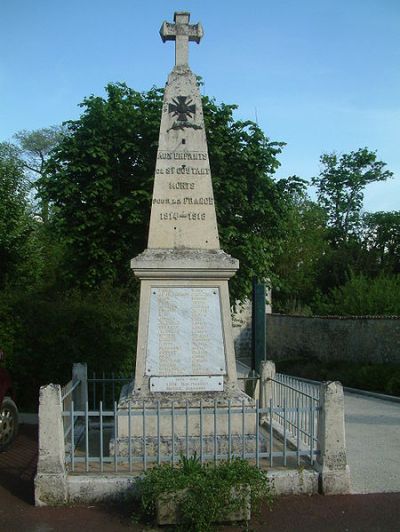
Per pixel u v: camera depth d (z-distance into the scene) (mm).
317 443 6176
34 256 19609
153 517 5320
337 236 40031
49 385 5770
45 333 11133
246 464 5574
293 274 33375
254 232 15766
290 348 24906
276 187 15836
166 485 5148
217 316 6984
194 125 7316
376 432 10031
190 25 7539
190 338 6918
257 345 11695
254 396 9133
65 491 5672
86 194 14344
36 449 8227
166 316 6918
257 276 15461
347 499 5828
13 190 19219
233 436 6645
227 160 14930
